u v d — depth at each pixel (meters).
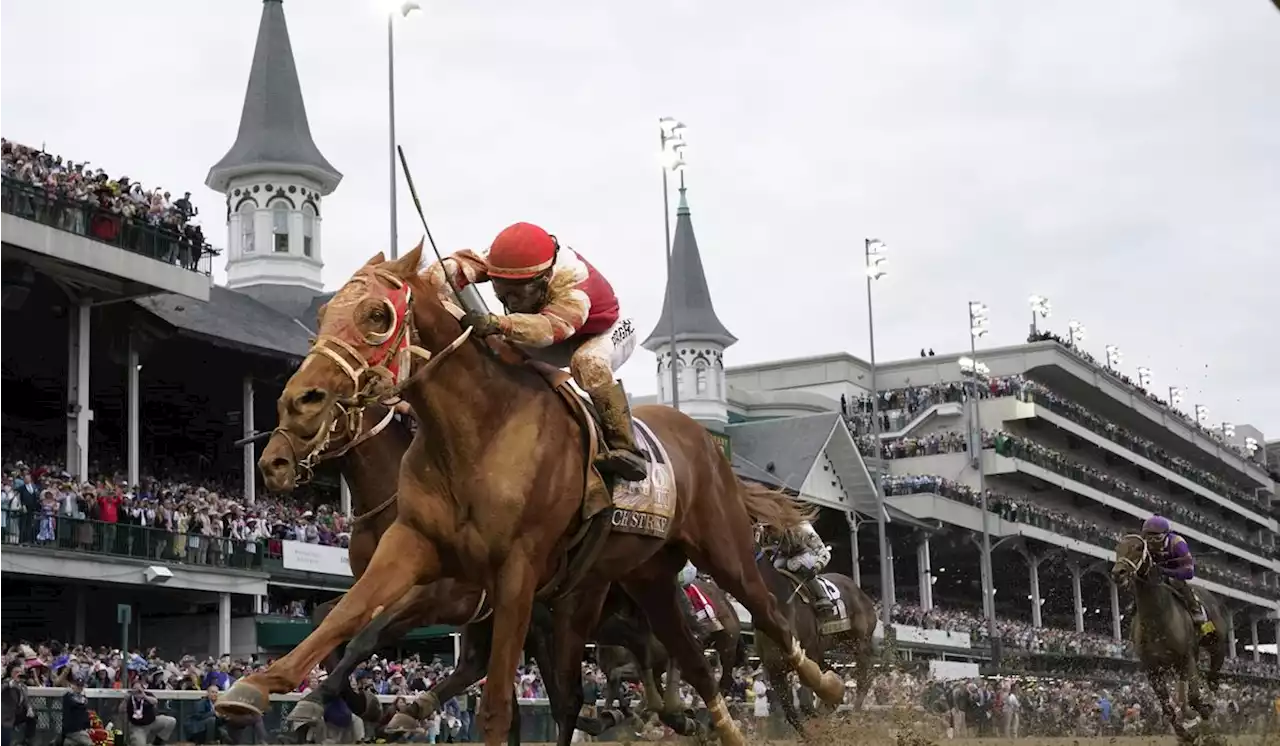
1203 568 79.69
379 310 6.18
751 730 19.14
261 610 27.91
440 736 20.81
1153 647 13.19
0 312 27.64
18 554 22.50
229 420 35.31
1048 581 70.50
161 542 25.22
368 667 20.95
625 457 6.89
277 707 18.77
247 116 46.78
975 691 29.84
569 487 6.65
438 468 6.38
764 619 8.30
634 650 11.42
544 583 6.81
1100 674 54.38
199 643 27.72
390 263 6.49
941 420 66.12
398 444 9.46
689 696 20.20
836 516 53.09
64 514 23.44
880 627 40.81
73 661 19.08
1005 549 61.41
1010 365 73.88
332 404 6.05
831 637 15.96
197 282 28.22
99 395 33.00
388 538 6.32
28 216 24.34
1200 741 13.17
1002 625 54.44
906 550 58.91
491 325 6.44
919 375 75.88
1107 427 76.50
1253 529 104.56
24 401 31.95
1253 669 65.12
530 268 6.82
